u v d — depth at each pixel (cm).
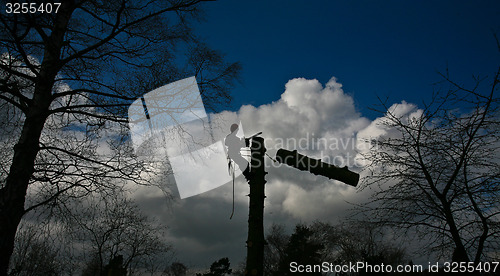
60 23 838
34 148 745
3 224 670
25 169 725
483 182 755
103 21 837
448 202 764
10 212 685
